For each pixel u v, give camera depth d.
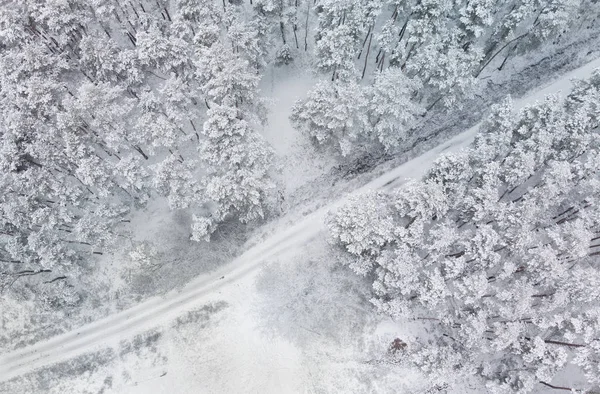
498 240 35.69
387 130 42.03
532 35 46.06
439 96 44.56
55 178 38.44
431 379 35.00
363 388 38.25
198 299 41.41
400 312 36.00
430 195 34.47
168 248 42.25
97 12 40.62
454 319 36.28
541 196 35.50
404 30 46.22
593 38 49.31
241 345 39.69
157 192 43.12
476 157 37.88
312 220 43.47
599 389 34.59
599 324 32.09
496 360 37.38
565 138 37.66
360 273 37.62
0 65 38.28
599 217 34.50
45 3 39.41
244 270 42.03
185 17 42.09
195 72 40.38
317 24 45.00
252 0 48.59
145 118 38.94
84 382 40.25
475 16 41.41
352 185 44.78
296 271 41.25
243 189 37.78
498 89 48.28
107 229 38.59
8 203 36.75
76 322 42.03
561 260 34.78
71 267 39.75
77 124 38.00
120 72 41.00
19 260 40.47
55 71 40.31
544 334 36.16
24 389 40.62
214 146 37.84
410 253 35.38
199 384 39.19
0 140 39.00
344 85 40.81
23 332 42.06
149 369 40.00
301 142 46.16
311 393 38.38
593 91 38.72
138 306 41.94
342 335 39.34
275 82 48.25
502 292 33.66
